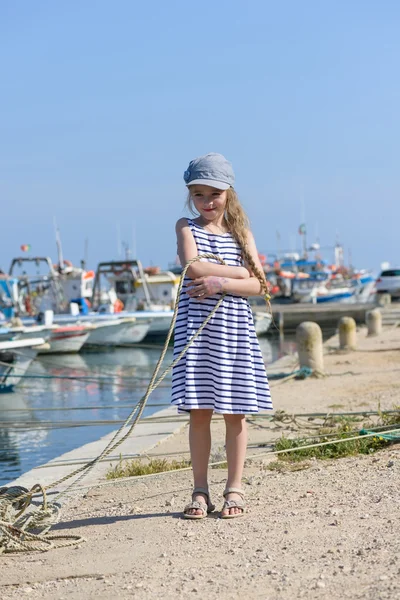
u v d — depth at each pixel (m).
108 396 19.56
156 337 36.97
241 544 4.76
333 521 5.07
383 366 18.94
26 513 5.79
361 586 3.80
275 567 4.24
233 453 5.57
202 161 5.48
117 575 4.41
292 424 10.38
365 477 6.44
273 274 62.94
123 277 40.31
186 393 5.32
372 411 10.91
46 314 30.56
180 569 4.38
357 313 43.91
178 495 6.64
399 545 4.36
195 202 5.54
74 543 5.19
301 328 17.31
